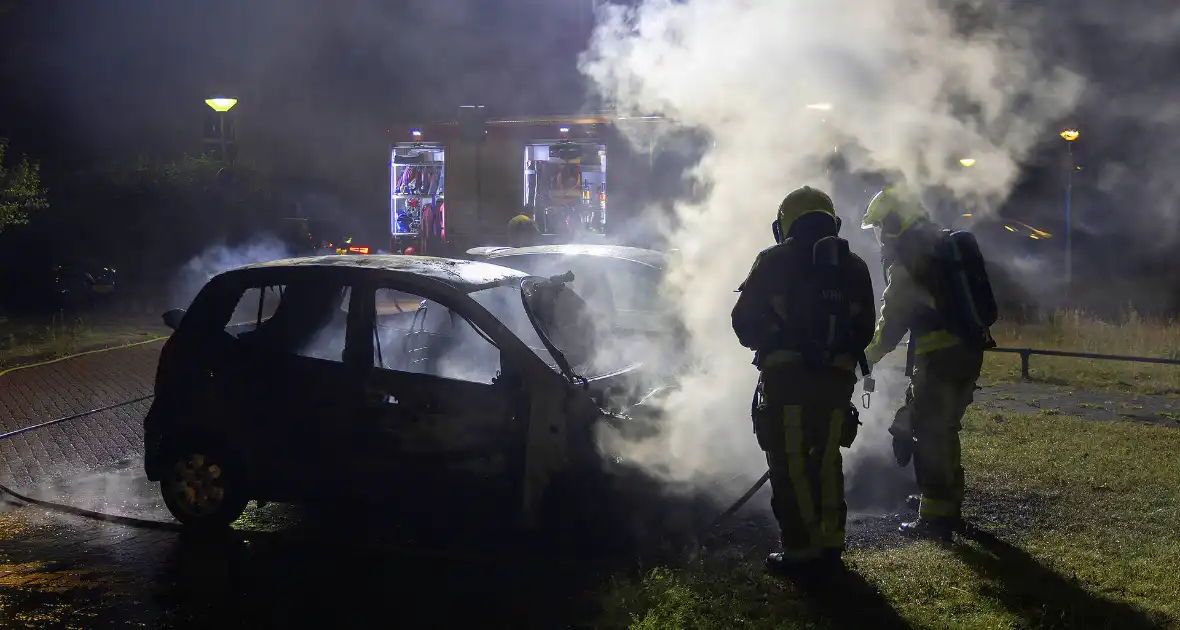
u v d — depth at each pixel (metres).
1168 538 5.34
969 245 5.38
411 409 5.56
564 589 4.90
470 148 17.75
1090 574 4.79
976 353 5.41
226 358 5.93
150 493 6.80
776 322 4.80
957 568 4.90
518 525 5.46
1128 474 6.62
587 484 5.38
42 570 5.30
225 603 4.81
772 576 4.85
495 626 4.47
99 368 12.18
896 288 5.46
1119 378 11.20
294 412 5.76
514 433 5.38
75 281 19.30
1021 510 5.94
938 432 5.48
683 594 4.61
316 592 4.95
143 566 5.36
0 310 19.19
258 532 5.88
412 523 6.04
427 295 5.65
